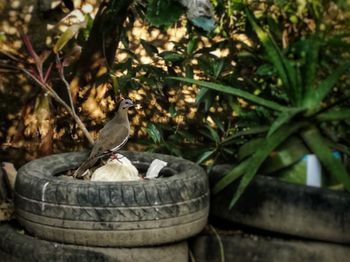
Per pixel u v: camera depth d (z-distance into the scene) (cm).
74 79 715
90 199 462
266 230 511
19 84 806
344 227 489
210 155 594
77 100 723
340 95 616
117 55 813
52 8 841
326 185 519
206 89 633
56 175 534
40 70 617
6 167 563
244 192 512
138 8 668
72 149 729
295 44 609
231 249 511
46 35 833
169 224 475
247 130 556
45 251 472
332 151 536
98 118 725
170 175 532
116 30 699
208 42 761
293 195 497
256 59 668
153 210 468
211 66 644
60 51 744
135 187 467
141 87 703
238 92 533
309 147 521
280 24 694
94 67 712
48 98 703
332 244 496
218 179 529
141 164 558
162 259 478
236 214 516
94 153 517
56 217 468
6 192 556
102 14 695
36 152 721
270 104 530
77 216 463
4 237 496
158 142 643
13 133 805
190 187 486
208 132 648
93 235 464
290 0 686
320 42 549
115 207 462
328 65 603
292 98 537
